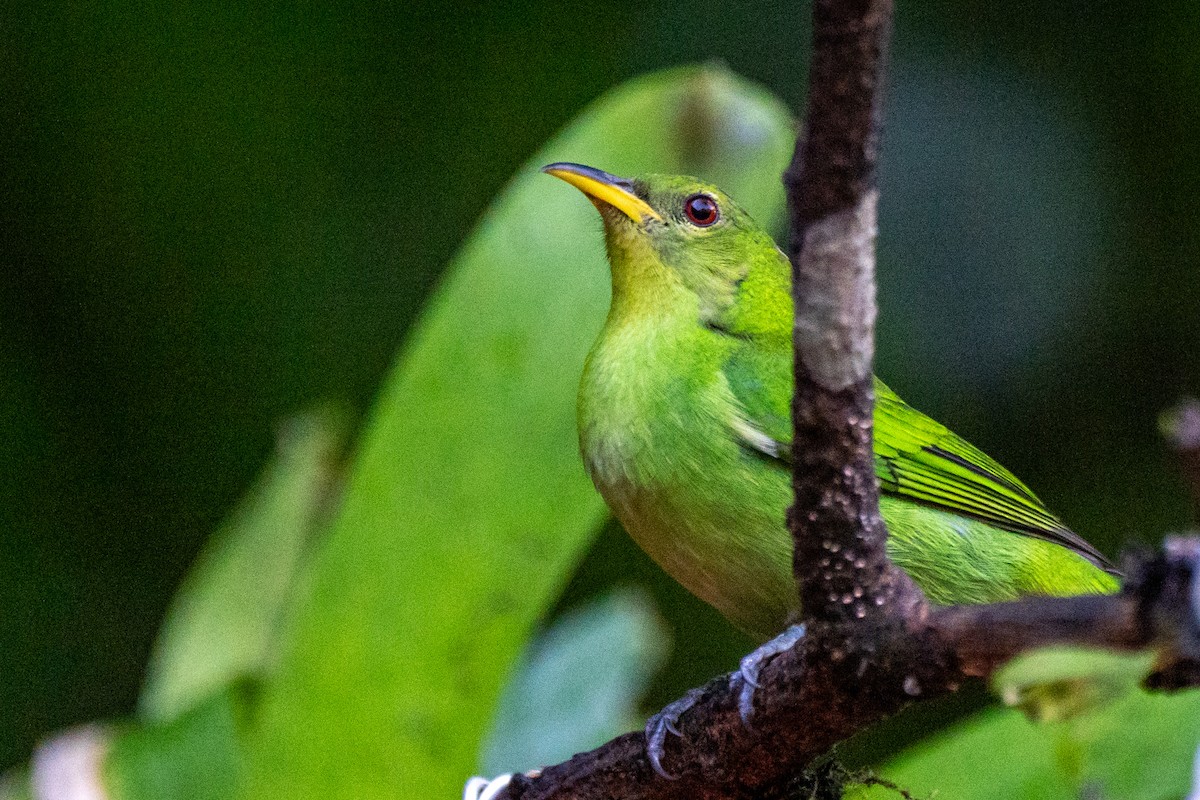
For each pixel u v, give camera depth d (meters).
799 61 11.77
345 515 7.61
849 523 5.06
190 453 11.30
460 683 7.48
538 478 7.67
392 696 7.45
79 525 11.12
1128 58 11.34
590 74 11.56
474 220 11.36
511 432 7.68
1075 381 11.32
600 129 8.22
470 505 7.61
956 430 11.23
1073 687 4.53
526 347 7.76
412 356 7.73
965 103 11.61
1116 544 11.16
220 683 7.98
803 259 4.80
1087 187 11.36
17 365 11.21
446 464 7.63
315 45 11.49
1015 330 11.34
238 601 8.74
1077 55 11.47
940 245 11.46
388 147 11.49
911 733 11.55
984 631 4.85
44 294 11.33
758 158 8.25
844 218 4.71
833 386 4.91
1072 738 6.99
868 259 4.80
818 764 6.64
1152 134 11.27
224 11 11.39
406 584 7.55
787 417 7.57
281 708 7.46
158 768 7.53
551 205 8.00
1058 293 11.34
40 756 7.55
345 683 7.46
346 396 11.25
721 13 11.77
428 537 7.58
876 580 5.14
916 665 5.09
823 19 4.39
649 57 11.66
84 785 7.44
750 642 11.51
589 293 7.91
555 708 8.66
